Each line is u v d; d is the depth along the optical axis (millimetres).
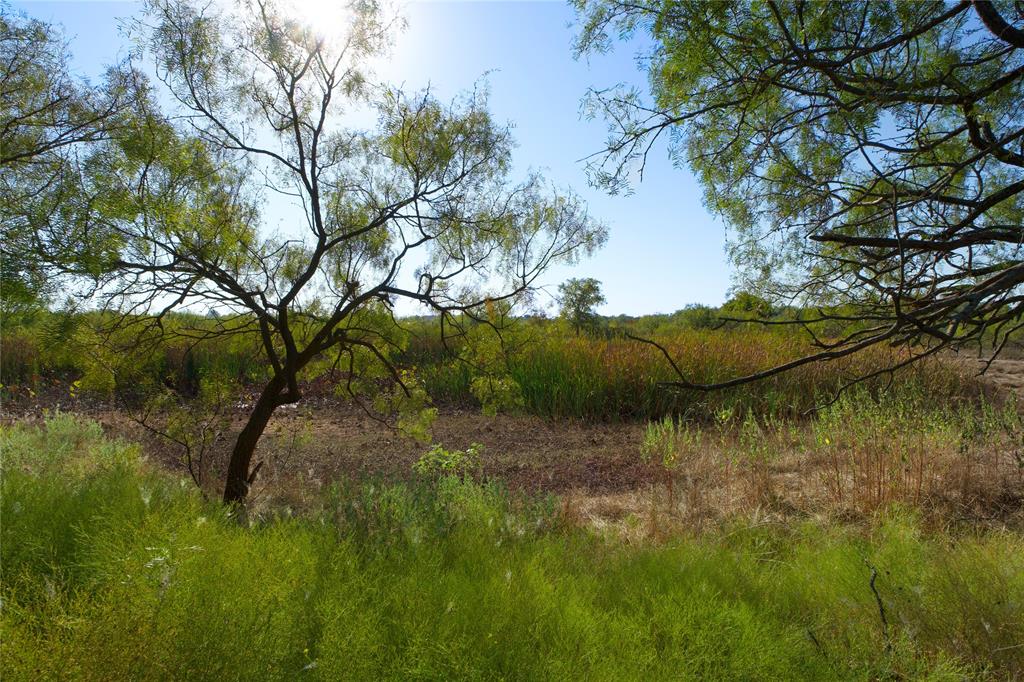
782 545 4598
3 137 3432
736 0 2023
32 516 3354
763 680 2553
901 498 5133
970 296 2084
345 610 2488
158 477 4895
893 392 9109
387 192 4836
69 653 1988
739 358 10797
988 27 2158
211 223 4238
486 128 4742
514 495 5691
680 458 7012
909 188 2631
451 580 3010
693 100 2363
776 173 2584
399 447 8180
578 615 2777
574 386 10344
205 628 2188
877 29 2182
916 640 2844
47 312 3502
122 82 3975
